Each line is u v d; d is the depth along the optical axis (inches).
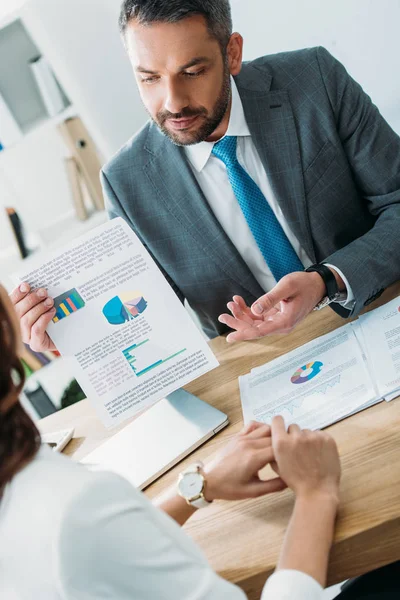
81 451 47.1
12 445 23.0
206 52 44.4
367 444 35.1
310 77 53.2
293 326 44.2
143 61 44.5
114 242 42.8
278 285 43.8
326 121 52.9
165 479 40.5
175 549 23.9
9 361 23.7
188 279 57.8
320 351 44.5
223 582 24.6
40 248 105.7
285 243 56.1
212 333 61.9
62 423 52.7
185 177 54.0
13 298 42.8
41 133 101.0
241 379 45.9
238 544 32.8
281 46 90.9
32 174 106.0
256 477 32.9
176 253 56.8
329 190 54.5
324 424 37.7
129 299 43.1
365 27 86.7
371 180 54.6
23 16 94.3
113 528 22.0
